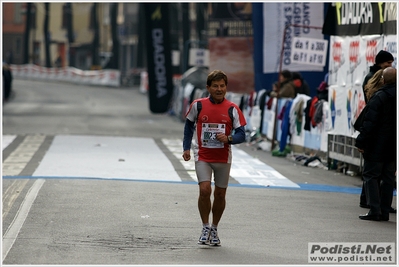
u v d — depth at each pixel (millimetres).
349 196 31922
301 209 28016
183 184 33531
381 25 34219
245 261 19625
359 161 36906
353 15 37906
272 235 23078
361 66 36531
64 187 31312
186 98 79062
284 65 63281
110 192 30453
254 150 53312
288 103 49031
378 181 26625
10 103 107062
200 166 21266
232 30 78062
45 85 168250
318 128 43812
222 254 20391
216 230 21516
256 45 64250
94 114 90000
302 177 38219
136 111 98438
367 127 25844
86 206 27094
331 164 41812
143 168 39688
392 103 25906
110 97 132875
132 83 173875
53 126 69812
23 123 72688
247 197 30531
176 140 59094
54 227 23359
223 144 21156
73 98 125438
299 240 22453
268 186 34188
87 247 20812
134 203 28016
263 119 57000
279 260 19844
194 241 21938
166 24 91312
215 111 21109
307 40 50750
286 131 48719
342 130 39438
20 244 20938
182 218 25422
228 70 78250
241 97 65625
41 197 28641
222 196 21422
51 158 43594
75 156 44938
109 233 22719
